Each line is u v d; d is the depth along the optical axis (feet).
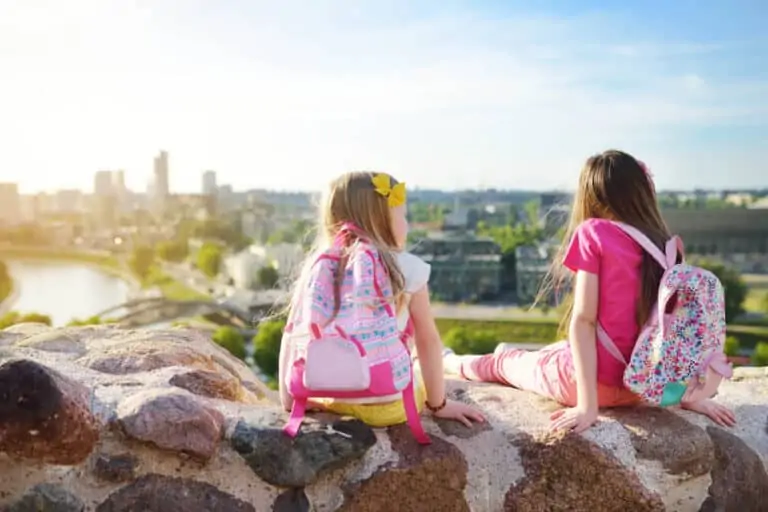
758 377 10.14
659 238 7.98
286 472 6.82
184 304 209.15
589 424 7.49
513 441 7.56
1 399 6.24
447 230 280.92
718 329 7.73
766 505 7.93
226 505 6.74
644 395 7.59
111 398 7.09
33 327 10.65
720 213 270.87
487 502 7.34
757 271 247.09
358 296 7.13
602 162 8.23
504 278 235.81
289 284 8.40
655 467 7.34
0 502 6.51
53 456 6.45
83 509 6.55
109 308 213.05
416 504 7.07
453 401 8.02
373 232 7.68
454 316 206.49
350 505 6.95
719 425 8.04
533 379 8.66
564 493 7.27
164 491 6.66
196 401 6.94
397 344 7.26
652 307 7.76
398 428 7.41
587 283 7.86
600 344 7.88
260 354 127.34
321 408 7.47
